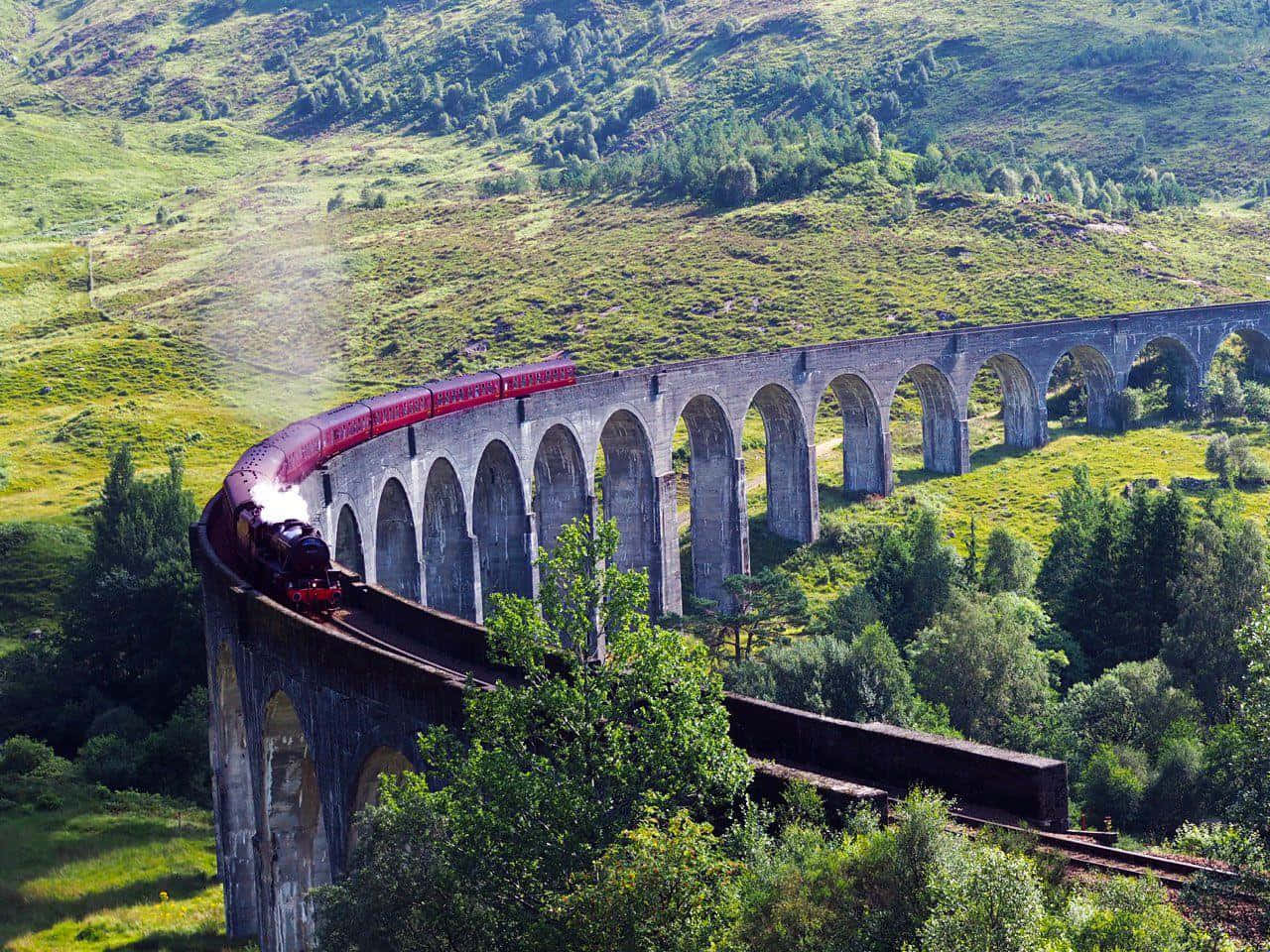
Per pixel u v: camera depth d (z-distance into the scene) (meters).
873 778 28.77
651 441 90.88
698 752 25.44
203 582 47.66
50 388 152.25
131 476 94.50
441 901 25.16
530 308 175.75
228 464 128.62
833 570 100.38
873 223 190.62
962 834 23.11
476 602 72.19
